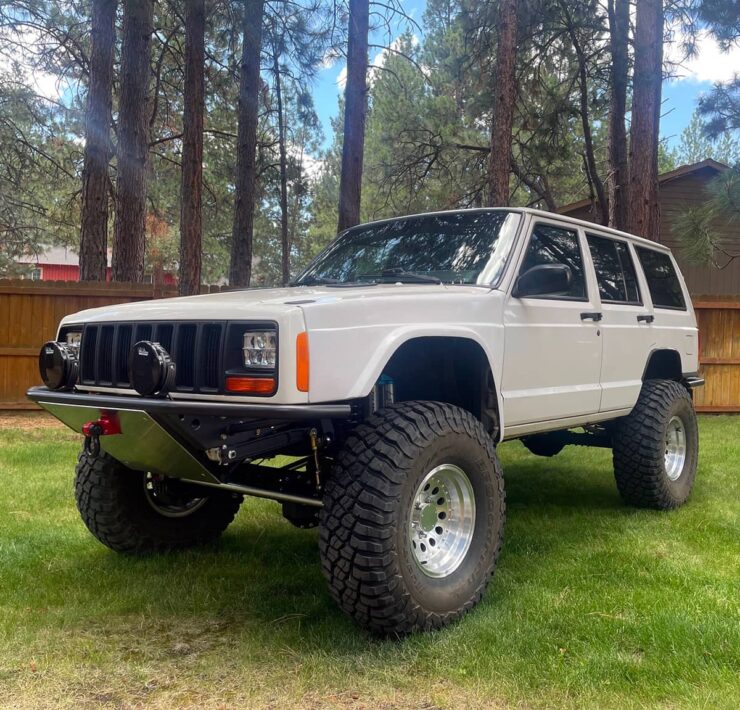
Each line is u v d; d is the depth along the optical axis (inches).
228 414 104.4
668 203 722.2
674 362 226.7
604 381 184.5
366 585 111.4
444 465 125.3
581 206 749.9
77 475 156.3
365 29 448.8
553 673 105.0
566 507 209.6
